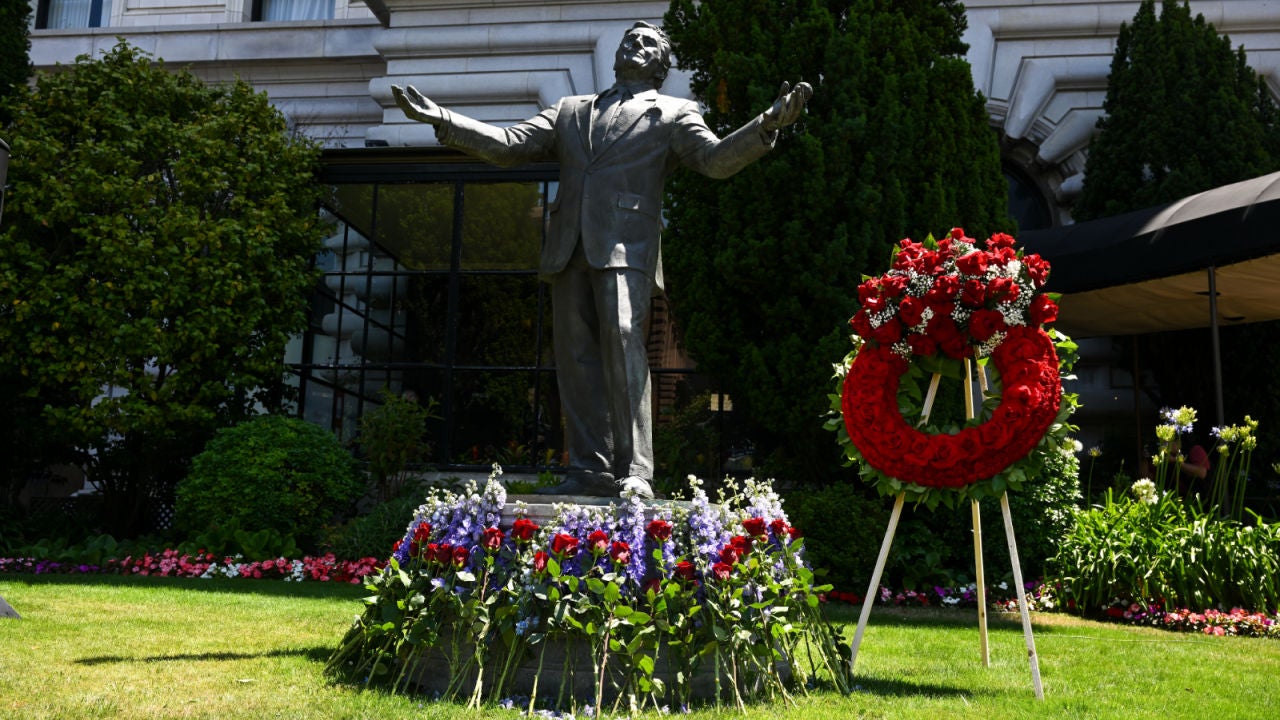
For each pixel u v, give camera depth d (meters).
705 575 4.07
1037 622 7.71
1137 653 6.01
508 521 4.27
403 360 13.69
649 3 15.45
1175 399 12.95
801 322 9.82
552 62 15.62
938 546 9.07
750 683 4.09
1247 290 10.74
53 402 11.80
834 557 8.82
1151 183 12.76
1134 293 10.95
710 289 10.17
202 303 11.20
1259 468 11.85
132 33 17.27
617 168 4.91
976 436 4.54
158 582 8.60
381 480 11.59
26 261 10.95
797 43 10.14
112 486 12.06
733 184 9.96
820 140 9.70
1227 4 14.58
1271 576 7.94
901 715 3.86
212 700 3.68
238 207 11.77
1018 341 4.61
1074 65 14.87
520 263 13.55
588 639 3.96
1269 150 12.75
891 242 9.80
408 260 14.05
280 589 8.41
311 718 3.42
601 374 5.02
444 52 15.83
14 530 11.01
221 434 10.85
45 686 3.83
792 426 9.52
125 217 11.40
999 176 10.56
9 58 12.40
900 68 10.23
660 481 11.39
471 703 3.78
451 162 12.94
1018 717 3.90
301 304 12.16
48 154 11.07
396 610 4.20
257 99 12.63
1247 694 4.66
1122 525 8.70
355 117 17.02
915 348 4.73
